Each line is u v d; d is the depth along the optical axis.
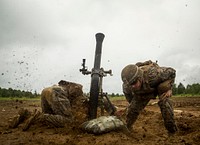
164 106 4.70
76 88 5.93
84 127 4.95
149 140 4.61
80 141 4.34
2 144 4.12
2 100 18.84
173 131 4.85
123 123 5.02
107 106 5.74
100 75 5.51
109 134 4.70
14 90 26.86
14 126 5.57
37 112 5.43
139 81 4.60
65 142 4.31
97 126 4.72
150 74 4.66
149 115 8.67
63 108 5.39
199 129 5.41
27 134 4.82
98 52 5.52
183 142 4.27
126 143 4.26
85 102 5.90
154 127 6.47
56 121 5.24
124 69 4.72
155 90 4.87
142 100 5.10
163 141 4.43
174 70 4.82
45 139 4.47
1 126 5.83
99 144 4.15
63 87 5.85
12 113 8.80
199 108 12.11
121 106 13.24
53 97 5.37
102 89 5.62
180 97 22.70
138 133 5.35
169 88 4.71
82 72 5.59
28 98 24.83
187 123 6.36
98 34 5.55
